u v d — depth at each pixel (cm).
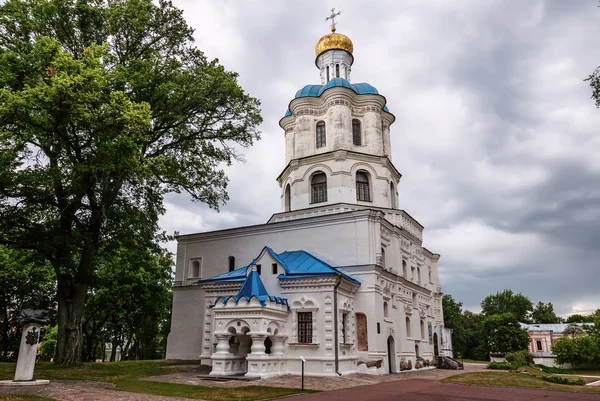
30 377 1869
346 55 4512
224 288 3095
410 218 4125
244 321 2498
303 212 3762
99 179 2683
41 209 2706
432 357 4144
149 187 3012
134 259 3225
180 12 3084
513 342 8256
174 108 2986
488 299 11488
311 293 2775
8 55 2336
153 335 5425
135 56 3027
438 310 4791
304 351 2662
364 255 3153
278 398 1652
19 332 4956
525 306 11069
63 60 2194
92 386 1892
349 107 4050
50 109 2172
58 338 2736
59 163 2622
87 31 2852
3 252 4138
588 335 6962
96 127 2319
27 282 4484
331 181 3797
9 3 2600
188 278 3928
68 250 2636
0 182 2375
